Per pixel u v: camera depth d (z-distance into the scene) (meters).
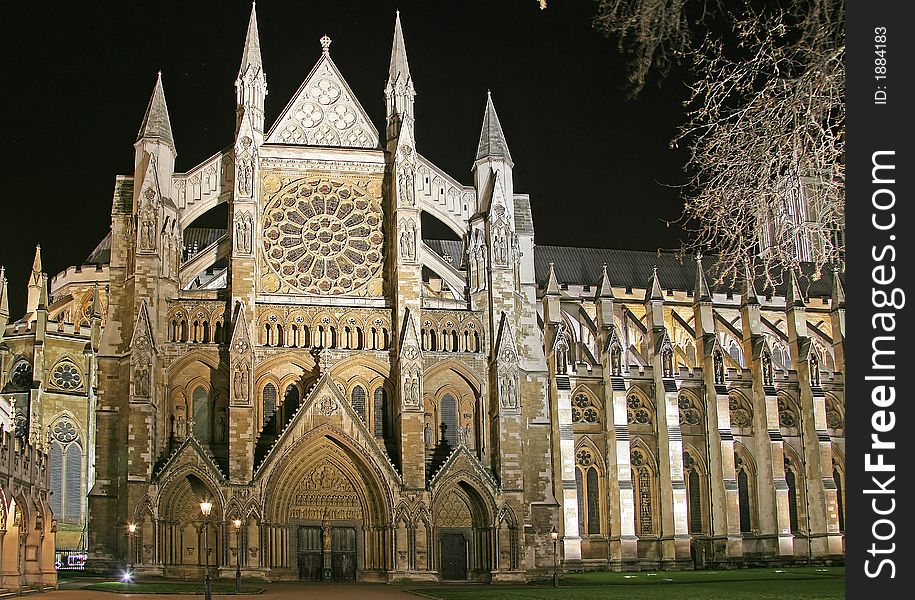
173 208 85.06
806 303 130.00
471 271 89.00
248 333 81.62
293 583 77.69
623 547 100.88
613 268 127.94
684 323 120.25
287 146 88.69
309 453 81.94
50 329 101.44
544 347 105.56
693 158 30.66
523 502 83.62
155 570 76.62
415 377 83.31
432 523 81.44
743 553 107.62
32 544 59.16
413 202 86.94
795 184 30.94
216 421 82.81
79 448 100.69
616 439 103.81
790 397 116.12
